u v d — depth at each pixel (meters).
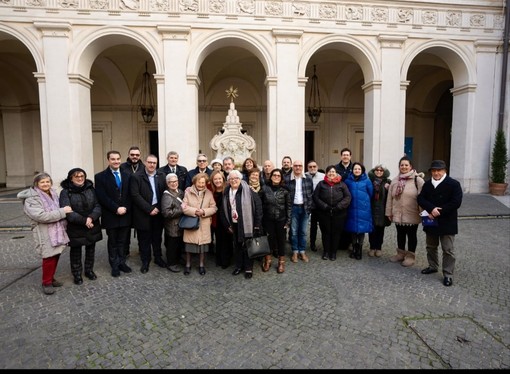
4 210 9.78
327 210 5.61
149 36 10.86
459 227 8.09
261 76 17.08
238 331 3.39
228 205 4.95
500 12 12.30
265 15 11.17
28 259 5.76
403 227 5.48
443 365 2.84
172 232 5.10
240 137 10.62
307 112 18.14
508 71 12.41
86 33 10.60
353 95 18.33
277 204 5.14
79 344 3.16
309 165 6.54
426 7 11.94
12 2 10.30
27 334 3.34
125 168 5.64
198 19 10.93
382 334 3.32
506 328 3.45
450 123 19.36
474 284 4.63
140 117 17.09
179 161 11.08
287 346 3.12
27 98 16.38
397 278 4.88
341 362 2.88
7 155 16.23
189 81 11.01
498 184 12.09
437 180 4.75
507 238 7.10
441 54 12.77
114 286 4.61
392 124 11.89
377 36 11.73
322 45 11.54
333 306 3.95
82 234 4.56
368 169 12.24
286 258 5.90
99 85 16.50
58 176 10.74
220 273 5.14
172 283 4.71
